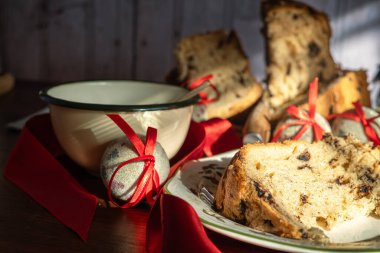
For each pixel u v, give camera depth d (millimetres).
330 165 458
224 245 396
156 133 440
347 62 968
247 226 398
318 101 619
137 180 429
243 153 435
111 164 436
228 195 410
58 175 487
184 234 350
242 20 971
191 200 414
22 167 510
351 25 948
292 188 430
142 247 396
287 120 547
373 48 952
